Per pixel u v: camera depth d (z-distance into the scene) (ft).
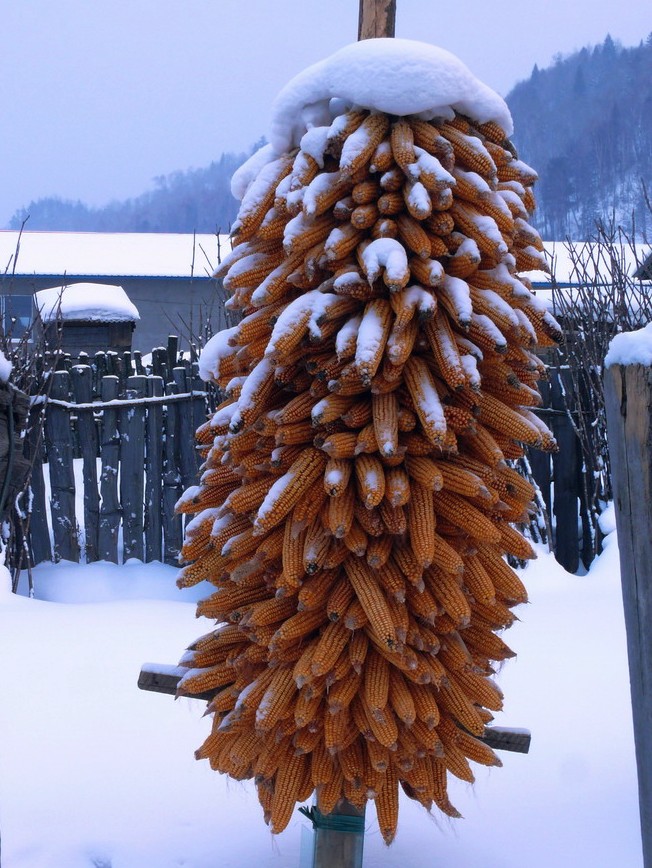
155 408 21.95
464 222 7.66
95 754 12.45
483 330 7.73
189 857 10.14
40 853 10.16
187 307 71.31
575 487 23.26
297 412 7.80
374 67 7.60
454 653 8.07
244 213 8.11
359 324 7.75
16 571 20.38
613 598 19.34
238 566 8.27
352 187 7.83
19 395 8.33
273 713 7.82
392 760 8.13
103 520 21.91
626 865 9.96
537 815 11.05
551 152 403.13
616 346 7.01
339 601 7.78
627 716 13.58
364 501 7.66
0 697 14.21
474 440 7.96
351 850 8.64
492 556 8.38
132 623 17.97
